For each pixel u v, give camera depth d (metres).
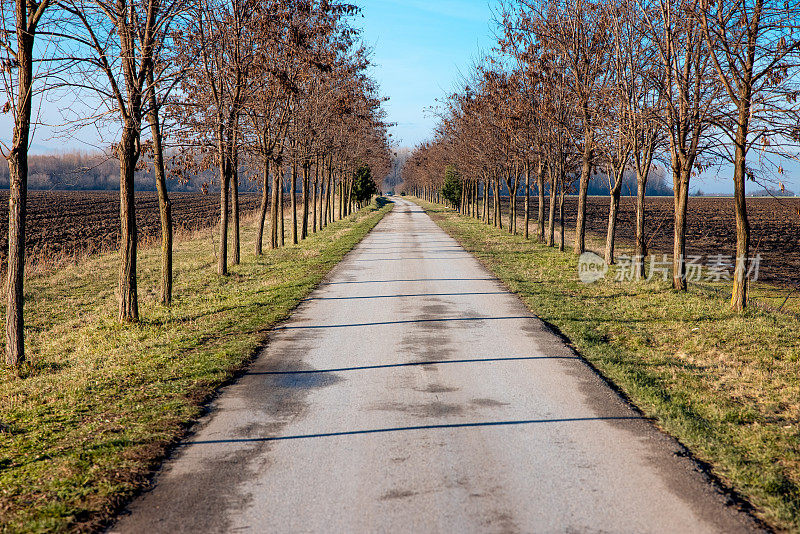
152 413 6.78
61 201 68.19
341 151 39.69
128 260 12.16
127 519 4.54
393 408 6.94
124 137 11.96
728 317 11.21
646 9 14.85
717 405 6.88
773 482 4.97
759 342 9.46
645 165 16.77
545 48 21.03
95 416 6.80
